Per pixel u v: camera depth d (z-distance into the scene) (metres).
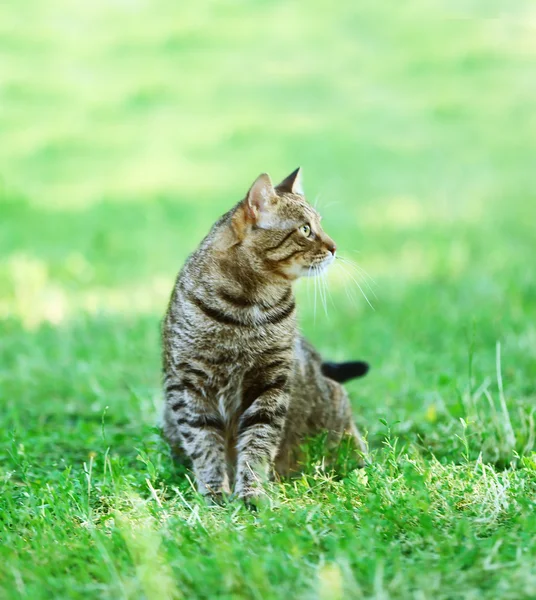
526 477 6.87
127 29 34.03
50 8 35.72
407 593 5.08
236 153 24.92
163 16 35.12
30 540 6.15
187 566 5.38
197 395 7.47
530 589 5.03
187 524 6.15
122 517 6.34
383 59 31.55
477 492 6.61
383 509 6.15
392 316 13.64
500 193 21.55
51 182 23.20
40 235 19.28
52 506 6.57
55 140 26.09
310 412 8.00
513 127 26.41
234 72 30.77
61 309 14.74
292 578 5.30
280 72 30.70
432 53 31.73
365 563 5.34
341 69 30.81
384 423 7.45
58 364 11.67
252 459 7.31
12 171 23.89
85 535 6.10
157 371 11.59
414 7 35.38
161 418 8.40
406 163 24.02
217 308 7.35
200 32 33.69
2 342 12.74
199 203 21.42
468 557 5.45
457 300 14.28
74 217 20.58
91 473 7.22
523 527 5.84
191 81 30.14
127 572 5.48
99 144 25.84
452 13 34.72
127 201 21.70
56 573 5.61
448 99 28.41
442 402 8.94
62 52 32.22
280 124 26.94
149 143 25.77
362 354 11.85
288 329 7.49
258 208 7.46
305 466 7.79
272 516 6.21
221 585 5.21
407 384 10.04
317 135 26.00
